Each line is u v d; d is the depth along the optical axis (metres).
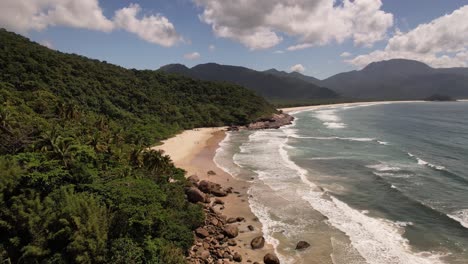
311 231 25.58
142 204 21.70
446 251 22.50
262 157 49.97
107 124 52.06
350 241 23.95
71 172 23.58
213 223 26.44
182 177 35.34
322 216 28.19
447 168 43.03
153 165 34.28
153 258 18.67
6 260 16.61
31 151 27.98
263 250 22.98
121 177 25.92
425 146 59.59
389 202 31.06
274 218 28.03
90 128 44.72
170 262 19.03
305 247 23.12
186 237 22.47
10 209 18.80
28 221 18.03
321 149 56.41
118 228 19.58
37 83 58.19
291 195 33.16
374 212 28.94
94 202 19.81
